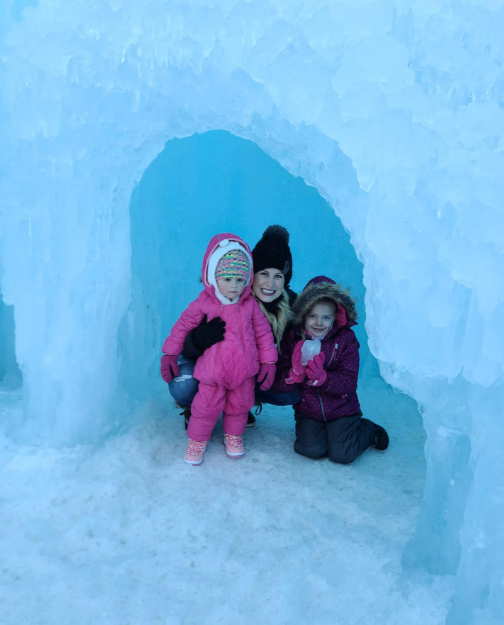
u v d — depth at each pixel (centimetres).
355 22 190
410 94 179
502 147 173
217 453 271
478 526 171
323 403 268
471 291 172
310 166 218
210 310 254
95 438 269
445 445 184
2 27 321
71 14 229
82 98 233
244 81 210
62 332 258
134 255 321
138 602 172
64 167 242
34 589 175
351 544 203
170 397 335
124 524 211
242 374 247
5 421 282
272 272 268
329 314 264
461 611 167
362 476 259
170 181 380
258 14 202
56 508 218
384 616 168
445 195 173
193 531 209
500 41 182
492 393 174
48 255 251
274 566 192
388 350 188
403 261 179
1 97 245
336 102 189
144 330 314
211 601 176
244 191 447
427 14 188
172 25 215
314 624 166
